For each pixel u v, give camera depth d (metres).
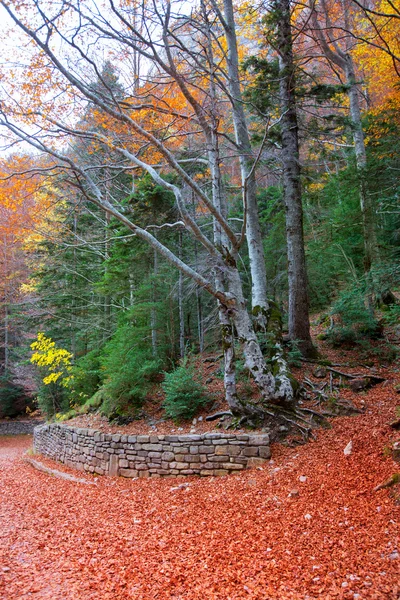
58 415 13.90
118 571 3.66
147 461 7.54
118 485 7.29
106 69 9.29
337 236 12.52
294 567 3.38
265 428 6.99
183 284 10.90
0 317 23.56
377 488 4.57
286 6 8.54
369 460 5.30
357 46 11.49
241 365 8.45
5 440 21.02
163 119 9.79
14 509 6.28
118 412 9.33
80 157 10.41
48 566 3.88
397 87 10.92
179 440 7.23
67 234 13.91
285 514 4.57
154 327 10.44
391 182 8.98
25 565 3.93
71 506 6.17
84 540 4.55
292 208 8.88
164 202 10.95
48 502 6.57
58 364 13.32
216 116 7.98
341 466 5.44
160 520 5.02
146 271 11.81
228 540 4.11
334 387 7.63
